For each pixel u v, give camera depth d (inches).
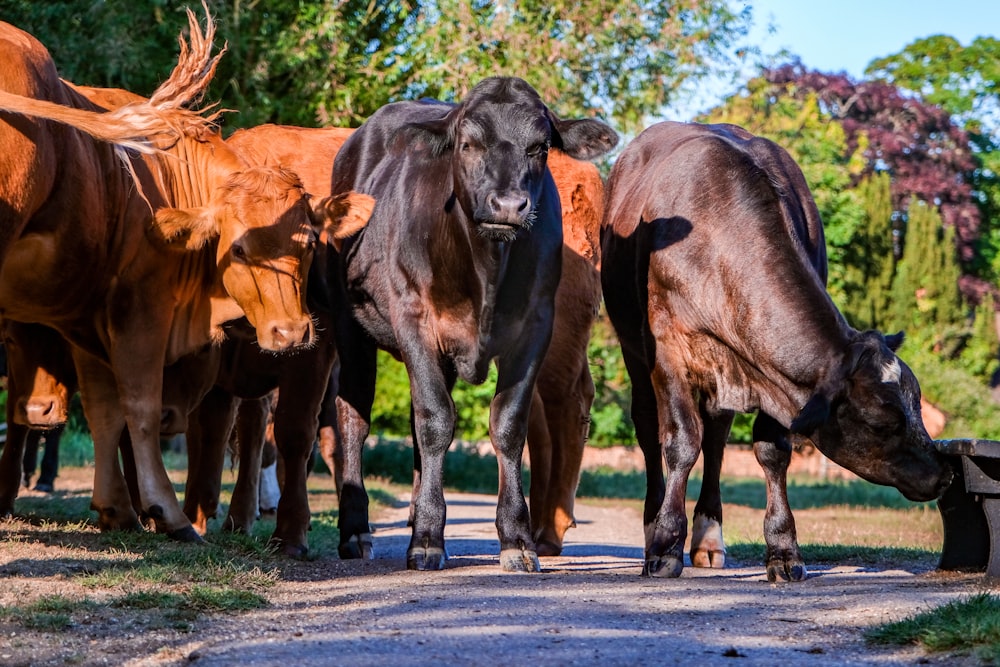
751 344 276.4
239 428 376.5
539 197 275.7
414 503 338.6
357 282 325.7
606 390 1054.4
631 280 325.4
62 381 337.7
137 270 307.4
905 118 2082.9
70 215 284.5
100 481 316.8
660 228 296.0
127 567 255.6
